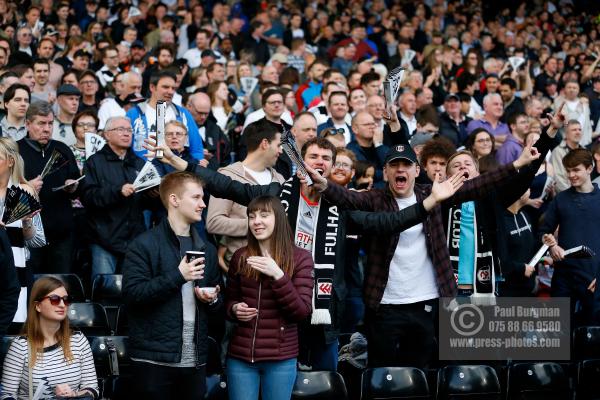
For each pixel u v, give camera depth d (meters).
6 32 20.80
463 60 25.14
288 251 9.69
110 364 10.72
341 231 10.30
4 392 9.44
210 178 10.26
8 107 14.12
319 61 20.31
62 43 22.31
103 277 12.59
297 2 29.58
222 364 11.65
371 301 10.73
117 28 23.83
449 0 33.66
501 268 11.73
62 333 9.73
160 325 9.17
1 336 9.50
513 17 34.53
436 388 11.32
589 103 23.80
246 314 9.48
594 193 13.80
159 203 13.50
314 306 10.15
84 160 14.48
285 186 10.45
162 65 19.50
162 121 10.10
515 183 11.14
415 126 18.47
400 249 10.72
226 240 11.23
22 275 10.63
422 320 10.77
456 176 9.95
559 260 13.01
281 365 9.67
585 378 12.23
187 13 25.58
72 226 13.25
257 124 11.55
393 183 10.69
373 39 27.97
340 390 10.45
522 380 11.84
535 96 23.98
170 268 9.32
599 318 13.55
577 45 31.44
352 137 16.41
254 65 23.88
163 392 9.23
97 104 17.70
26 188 10.84
